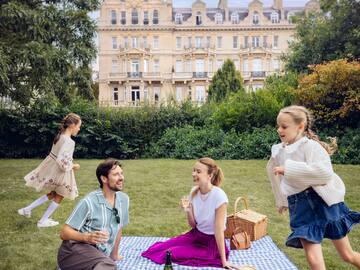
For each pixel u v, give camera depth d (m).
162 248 4.87
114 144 18.75
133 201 9.02
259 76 53.19
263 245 5.52
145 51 53.06
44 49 12.80
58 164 6.66
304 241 3.60
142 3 53.50
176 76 53.53
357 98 15.39
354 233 6.50
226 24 54.22
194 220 4.84
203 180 4.70
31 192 9.87
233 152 17.03
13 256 5.40
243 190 10.27
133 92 53.41
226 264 4.50
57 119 18.75
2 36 12.95
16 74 13.42
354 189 10.13
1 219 7.23
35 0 14.58
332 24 21.81
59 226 6.87
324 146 3.88
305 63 23.80
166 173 13.06
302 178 3.54
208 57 53.75
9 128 18.58
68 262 3.90
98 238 3.81
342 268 5.08
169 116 19.48
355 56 19.88
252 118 18.11
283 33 54.22
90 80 16.80
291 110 3.88
